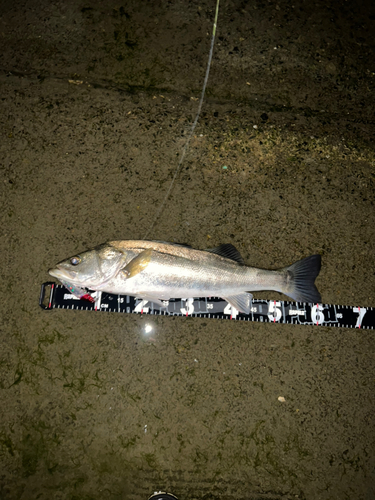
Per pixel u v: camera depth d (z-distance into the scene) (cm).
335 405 95
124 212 100
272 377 95
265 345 96
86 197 101
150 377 94
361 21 117
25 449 91
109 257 91
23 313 96
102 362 94
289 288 94
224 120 107
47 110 105
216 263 92
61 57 108
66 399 93
